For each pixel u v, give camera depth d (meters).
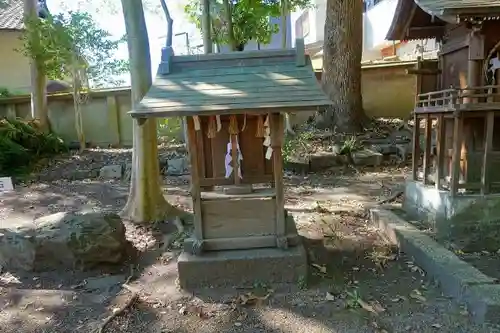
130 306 3.49
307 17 21.28
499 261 4.05
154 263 4.43
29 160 9.84
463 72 4.91
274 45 17.64
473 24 4.34
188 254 3.88
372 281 3.85
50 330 3.18
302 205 6.61
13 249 4.21
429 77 5.61
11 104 11.78
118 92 11.77
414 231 4.66
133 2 5.21
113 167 9.38
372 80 11.73
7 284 3.95
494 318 3.01
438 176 4.86
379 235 5.11
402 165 9.42
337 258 4.42
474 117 4.75
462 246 4.36
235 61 3.85
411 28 5.72
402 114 11.71
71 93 11.67
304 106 3.24
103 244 4.22
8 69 14.11
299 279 3.75
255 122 4.00
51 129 11.54
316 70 11.97
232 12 11.19
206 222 3.93
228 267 3.76
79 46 10.35
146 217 5.65
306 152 9.73
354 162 9.45
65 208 6.79
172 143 11.50
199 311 3.39
